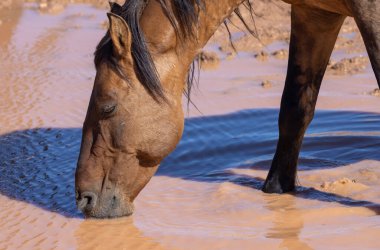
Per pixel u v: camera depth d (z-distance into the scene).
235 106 14.23
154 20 8.49
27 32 20.92
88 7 24.64
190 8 8.47
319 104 14.11
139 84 8.49
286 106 9.87
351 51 17.97
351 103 14.05
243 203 9.77
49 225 9.30
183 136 12.70
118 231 8.96
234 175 10.93
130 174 8.83
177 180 10.84
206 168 11.37
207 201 9.93
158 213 9.52
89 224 9.19
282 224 9.02
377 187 10.03
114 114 8.55
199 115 13.73
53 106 14.61
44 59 18.11
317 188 10.17
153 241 8.66
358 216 9.09
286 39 19.38
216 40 19.66
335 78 15.93
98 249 8.56
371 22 8.24
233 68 17.17
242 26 20.62
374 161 11.02
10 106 14.69
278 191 10.09
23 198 10.26
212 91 15.33
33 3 25.05
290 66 9.80
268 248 8.30
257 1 22.09
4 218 9.58
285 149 10.01
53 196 10.29
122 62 8.42
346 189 9.98
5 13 23.45
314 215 9.22
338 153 11.48
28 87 15.91
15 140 12.80
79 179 8.86
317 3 8.81
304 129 9.95
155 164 8.88
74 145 12.45
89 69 17.19
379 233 8.45
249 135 12.62
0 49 19.11
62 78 16.50
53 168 11.42
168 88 8.59
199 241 8.57
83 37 20.22
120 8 8.55
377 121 12.88
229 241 8.52
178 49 8.60
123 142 8.62
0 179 11.02
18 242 8.85
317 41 9.51
